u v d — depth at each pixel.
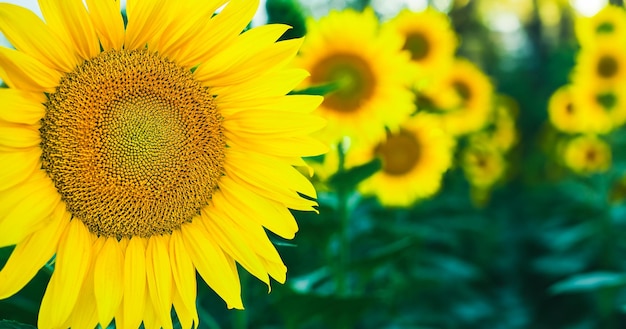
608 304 1.87
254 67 0.76
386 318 1.62
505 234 2.82
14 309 0.87
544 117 4.12
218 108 0.78
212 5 0.75
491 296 2.24
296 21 1.00
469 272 1.97
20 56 0.69
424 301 1.92
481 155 2.55
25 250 0.71
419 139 1.47
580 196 2.40
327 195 1.16
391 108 1.21
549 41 5.06
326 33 1.20
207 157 0.78
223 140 0.78
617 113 2.14
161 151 0.76
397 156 1.46
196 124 0.77
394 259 1.14
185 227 0.78
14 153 0.71
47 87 0.72
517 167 3.83
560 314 2.17
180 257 0.77
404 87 1.22
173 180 0.77
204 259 0.77
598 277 1.42
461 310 1.96
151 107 0.76
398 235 1.53
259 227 0.77
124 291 0.75
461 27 5.19
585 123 2.18
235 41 0.76
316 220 1.08
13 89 0.70
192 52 0.76
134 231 0.76
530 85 4.63
